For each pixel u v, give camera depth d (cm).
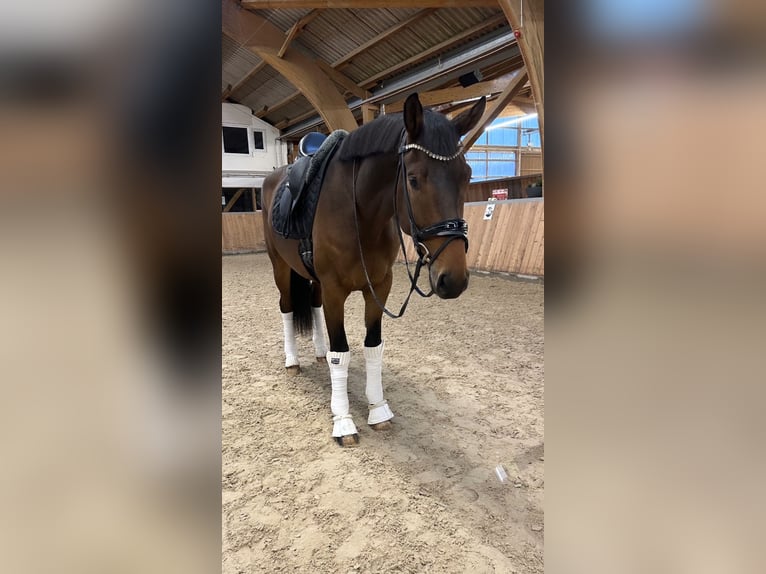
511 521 131
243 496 144
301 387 239
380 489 146
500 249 577
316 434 185
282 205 208
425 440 179
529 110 1208
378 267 178
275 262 262
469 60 612
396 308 423
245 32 708
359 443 177
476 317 383
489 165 1802
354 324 375
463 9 562
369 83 808
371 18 641
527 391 227
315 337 280
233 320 405
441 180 134
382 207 163
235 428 191
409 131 138
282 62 743
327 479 152
